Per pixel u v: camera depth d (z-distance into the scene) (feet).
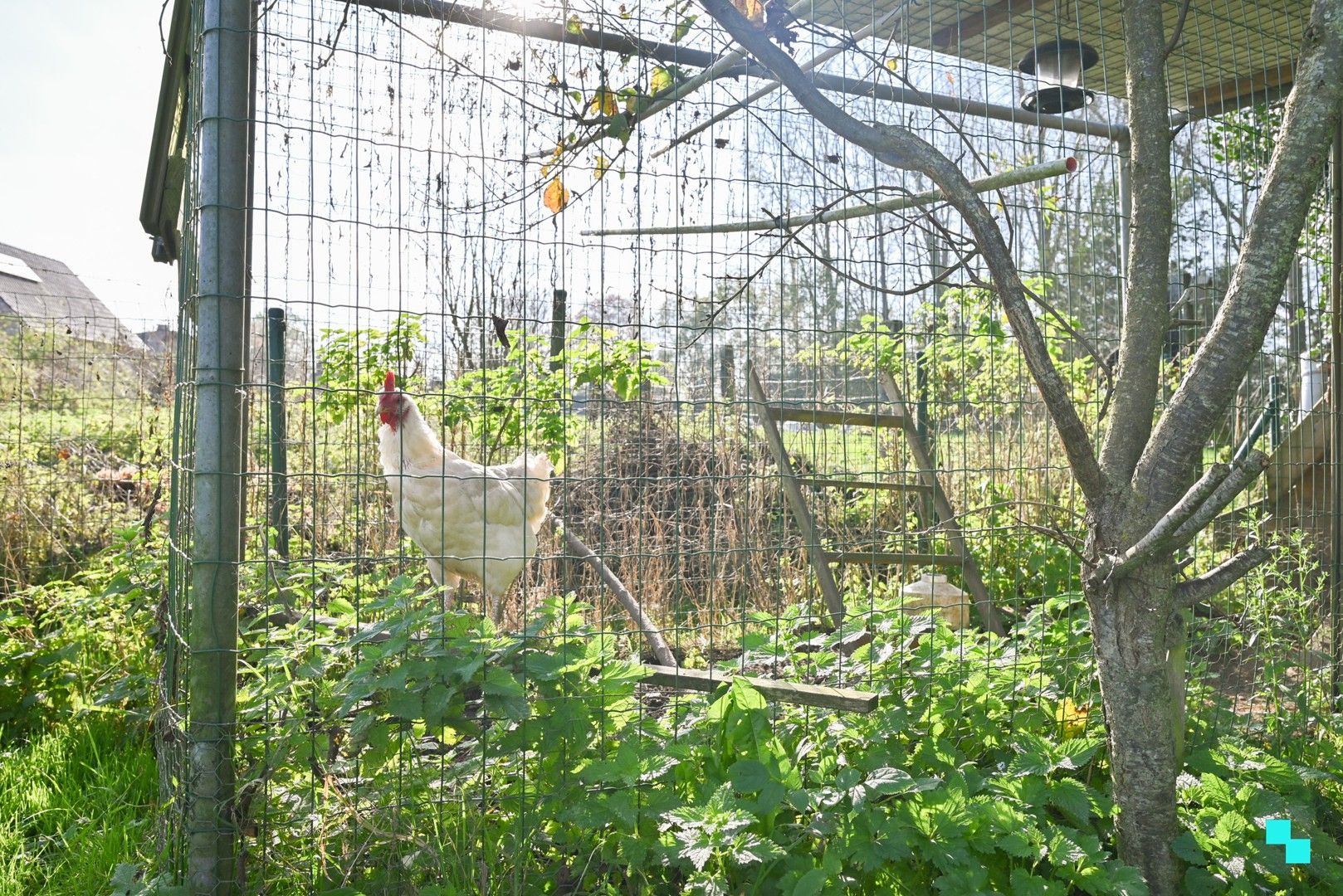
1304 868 9.00
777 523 19.84
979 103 15.62
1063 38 16.38
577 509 19.39
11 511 20.88
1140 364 8.80
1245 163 17.33
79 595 14.93
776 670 11.22
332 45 8.63
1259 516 17.43
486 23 9.37
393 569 14.58
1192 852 8.44
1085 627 11.31
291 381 17.39
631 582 17.74
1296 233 8.20
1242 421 21.49
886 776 8.35
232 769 7.86
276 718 8.23
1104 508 8.59
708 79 10.28
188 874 7.80
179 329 10.01
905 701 10.23
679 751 8.68
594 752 8.98
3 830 10.05
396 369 15.37
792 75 8.54
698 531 19.01
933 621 11.07
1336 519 13.92
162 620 10.66
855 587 18.84
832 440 23.58
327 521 15.34
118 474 23.76
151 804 10.86
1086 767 10.32
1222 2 15.53
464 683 7.98
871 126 8.52
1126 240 15.02
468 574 14.92
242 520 8.84
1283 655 13.30
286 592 11.36
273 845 8.32
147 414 28.30
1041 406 19.98
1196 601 8.59
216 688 7.79
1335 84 8.04
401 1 9.47
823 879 7.56
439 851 8.00
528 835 8.37
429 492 13.92
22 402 26.71
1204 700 11.71
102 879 9.09
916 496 20.72
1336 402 14.11
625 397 16.38
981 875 7.89
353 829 8.45
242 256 7.83
